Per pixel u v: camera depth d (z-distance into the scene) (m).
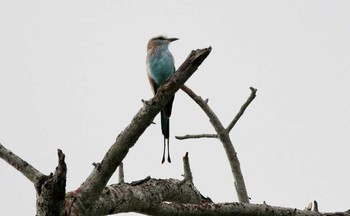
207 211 7.59
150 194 7.48
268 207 7.84
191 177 8.88
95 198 6.29
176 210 7.54
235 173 10.34
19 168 5.99
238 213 7.71
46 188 5.43
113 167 6.24
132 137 6.18
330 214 8.06
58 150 5.34
